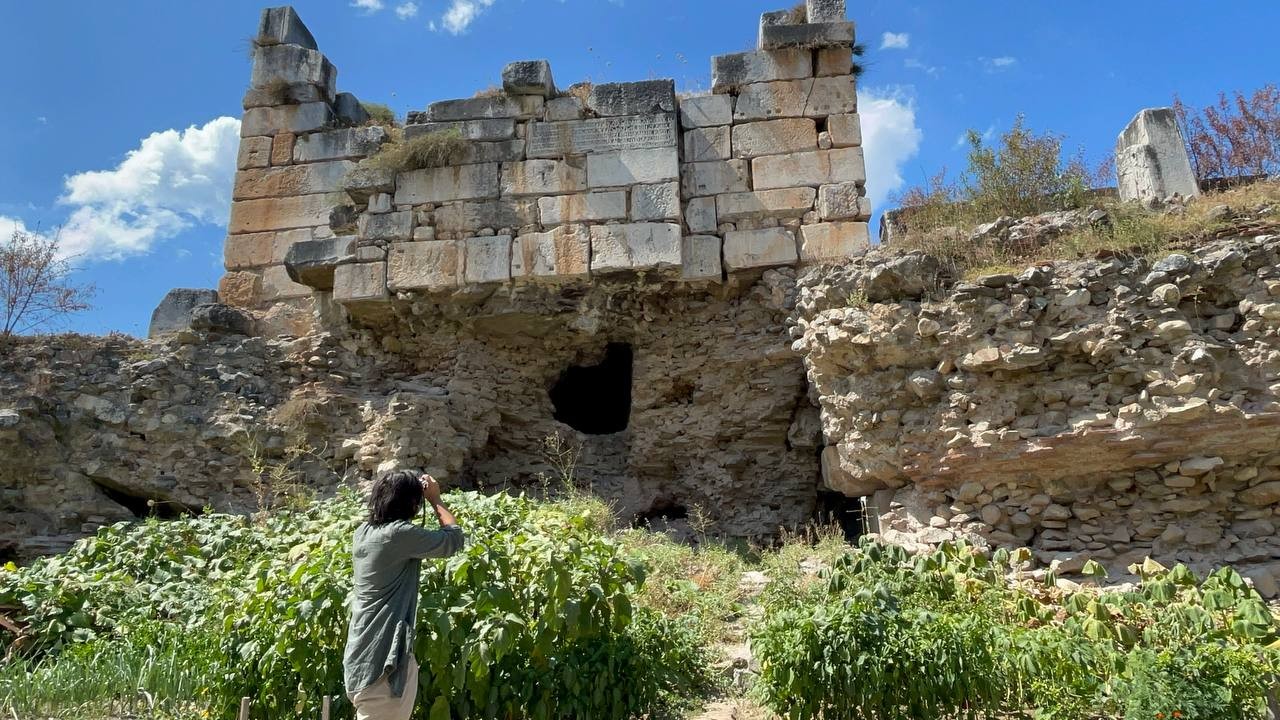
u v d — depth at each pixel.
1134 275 7.61
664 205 11.13
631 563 5.10
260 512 8.81
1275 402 6.96
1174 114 9.48
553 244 11.14
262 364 11.34
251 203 13.43
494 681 4.77
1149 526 7.43
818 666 4.65
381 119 14.33
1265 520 7.24
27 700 5.18
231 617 5.11
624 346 12.32
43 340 11.10
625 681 4.96
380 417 10.34
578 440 11.62
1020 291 7.83
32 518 10.19
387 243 11.45
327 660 4.78
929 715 4.53
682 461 11.15
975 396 7.83
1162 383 7.17
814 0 12.19
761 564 8.66
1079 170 10.30
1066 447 7.43
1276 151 14.24
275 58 13.88
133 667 5.59
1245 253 7.32
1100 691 4.68
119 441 10.47
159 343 11.34
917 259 8.44
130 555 7.04
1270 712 4.42
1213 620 4.89
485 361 11.46
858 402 8.35
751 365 10.88
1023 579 6.73
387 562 4.12
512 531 5.31
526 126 11.66
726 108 11.88
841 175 11.52
